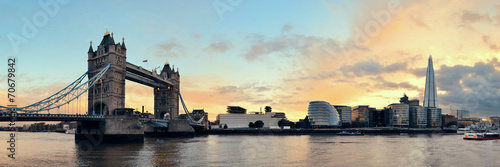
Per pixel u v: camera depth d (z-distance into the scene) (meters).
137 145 136.50
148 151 110.44
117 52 165.75
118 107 163.75
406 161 90.31
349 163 86.12
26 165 79.25
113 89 160.62
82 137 150.88
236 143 152.12
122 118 147.12
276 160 90.25
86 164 81.25
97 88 165.00
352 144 147.25
